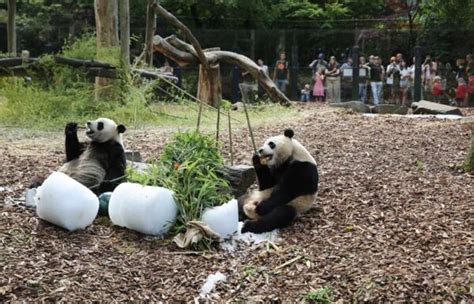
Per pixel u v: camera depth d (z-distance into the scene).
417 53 20.42
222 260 5.46
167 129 11.87
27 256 5.20
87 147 6.89
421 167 8.47
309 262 5.36
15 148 9.52
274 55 25.02
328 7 27.84
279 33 24.89
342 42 25.08
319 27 27.58
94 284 4.89
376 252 5.52
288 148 6.29
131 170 6.21
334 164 8.66
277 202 6.16
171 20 15.05
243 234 5.96
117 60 13.37
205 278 5.12
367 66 21.22
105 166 6.66
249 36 24.83
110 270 5.14
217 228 5.78
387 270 5.13
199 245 5.64
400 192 7.17
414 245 5.65
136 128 11.85
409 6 26.31
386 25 27.02
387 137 10.97
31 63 13.07
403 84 20.92
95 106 13.02
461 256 5.38
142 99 13.01
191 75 22.77
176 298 4.84
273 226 6.02
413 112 17.09
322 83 21.61
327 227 6.14
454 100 20.83
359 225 6.16
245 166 6.89
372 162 8.80
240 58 16.84
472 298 4.78
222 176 6.62
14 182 7.29
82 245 5.54
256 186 7.14
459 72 20.91
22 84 13.08
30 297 4.64
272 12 27.50
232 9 27.05
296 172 6.24
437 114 16.09
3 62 12.90
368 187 7.39
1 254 5.17
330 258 5.43
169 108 14.77
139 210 5.71
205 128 11.98
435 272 5.11
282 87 22.36
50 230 5.75
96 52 13.54
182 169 5.95
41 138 10.68
